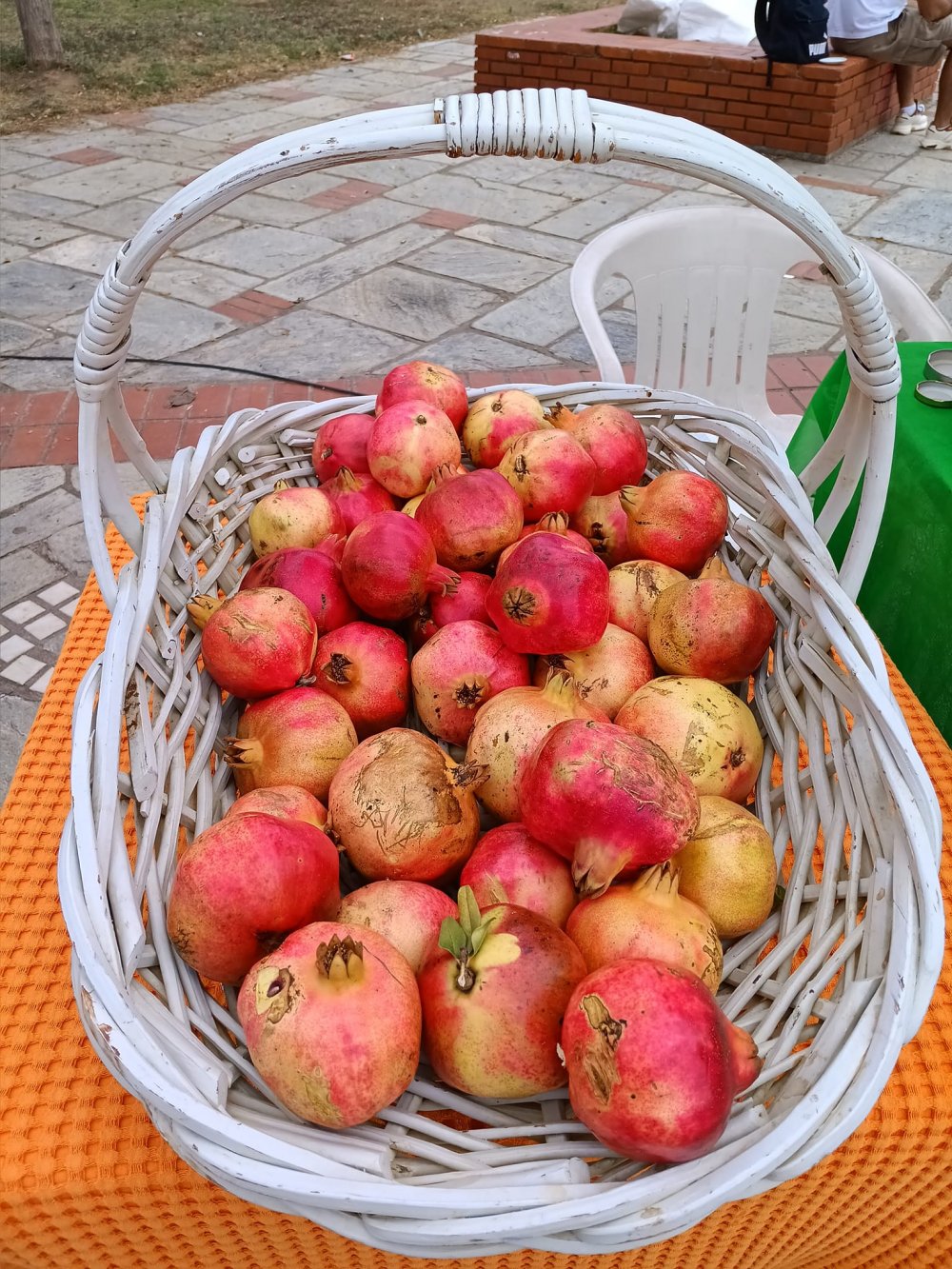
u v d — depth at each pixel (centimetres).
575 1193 35
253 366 191
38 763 60
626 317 210
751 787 57
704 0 329
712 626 59
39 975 47
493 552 68
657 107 315
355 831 50
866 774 49
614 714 61
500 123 47
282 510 70
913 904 41
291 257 238
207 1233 41
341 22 484
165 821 51
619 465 73
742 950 50
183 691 59
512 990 40
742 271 126
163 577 62
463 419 82
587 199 272
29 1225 40
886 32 291
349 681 60
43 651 130
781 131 297
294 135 49
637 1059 36
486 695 60
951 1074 43
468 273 229
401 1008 39
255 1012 39
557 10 521
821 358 194
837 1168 41
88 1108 41
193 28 461
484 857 49
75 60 396
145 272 52
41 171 288
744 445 68
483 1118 42
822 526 65
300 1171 35
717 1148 37
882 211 257
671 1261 45
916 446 81
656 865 46
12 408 178
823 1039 40
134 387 184
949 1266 46
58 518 153
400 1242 35
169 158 297
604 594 59
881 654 50
